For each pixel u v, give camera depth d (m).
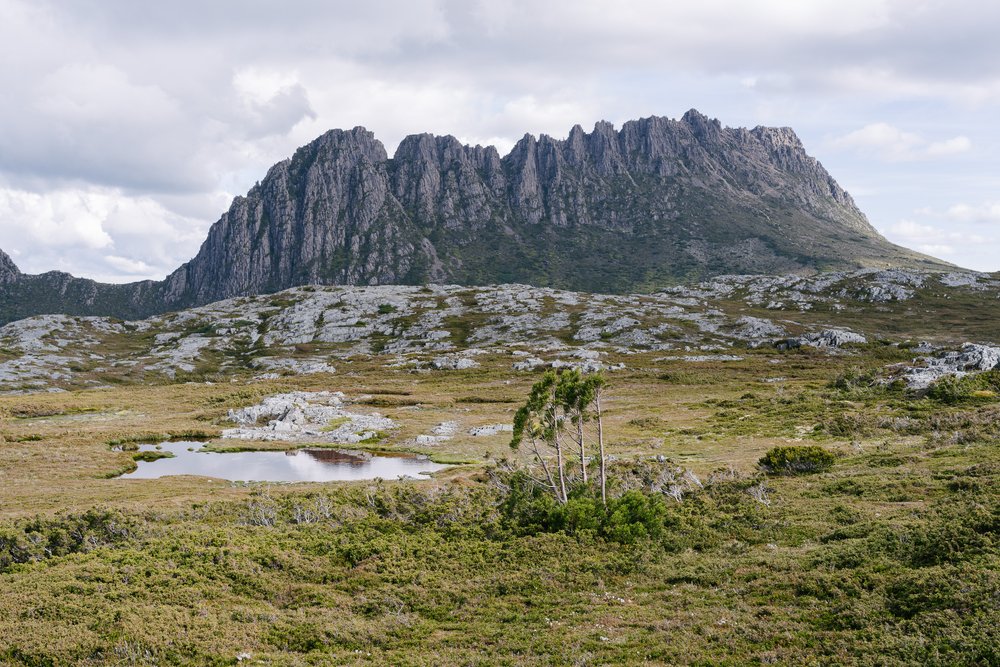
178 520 38.72
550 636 19.25
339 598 24.25
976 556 20.22
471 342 199.50
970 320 188.38
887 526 25.83
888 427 58.62
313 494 45.25
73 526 33.84
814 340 157.12
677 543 29.02
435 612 22.58
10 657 18.08
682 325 196.25
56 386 162.62
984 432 47.12
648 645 17.94
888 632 16.45
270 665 18.02
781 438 62.59
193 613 22.08
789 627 18.02
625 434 74.94
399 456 74.50
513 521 33.94
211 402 117.56
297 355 195.75
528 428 38.09
